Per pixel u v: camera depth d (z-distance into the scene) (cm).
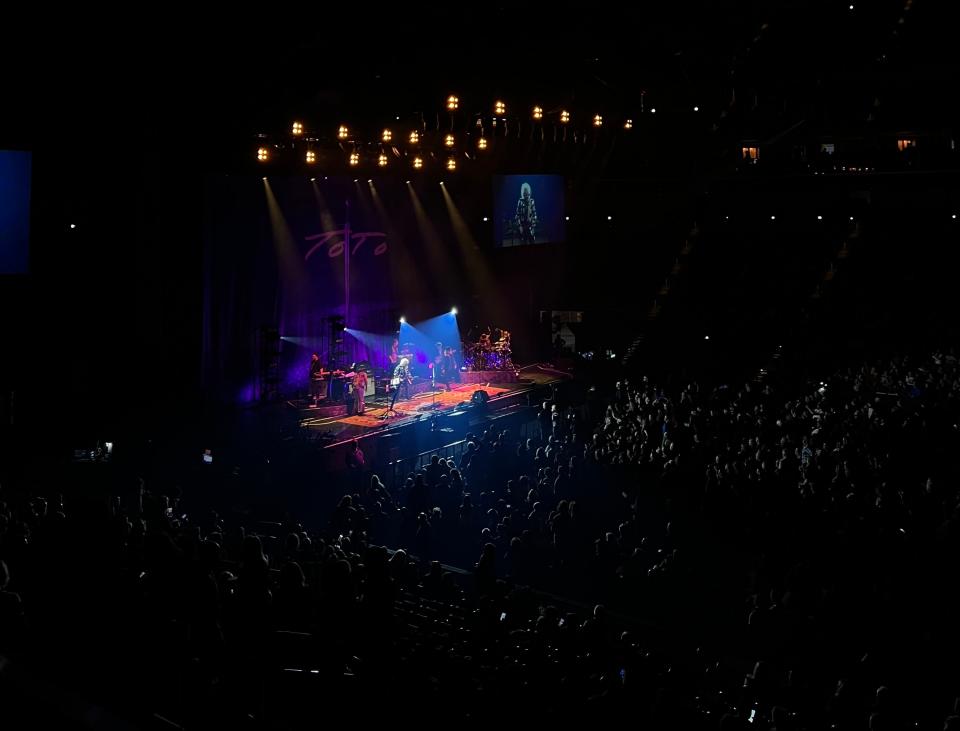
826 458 2123
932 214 4769
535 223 4066
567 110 3853
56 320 2478
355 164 3062
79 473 2319
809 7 4334
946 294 4431
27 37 2309
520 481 2194
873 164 4606
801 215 4862
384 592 881
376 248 3397
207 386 2767
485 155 3650
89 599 739
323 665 793
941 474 2123
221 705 581
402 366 3391
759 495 1900
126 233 2592
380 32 3100
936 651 1320
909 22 4434
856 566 1591
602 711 943
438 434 3042
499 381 3953
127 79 2533
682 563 1634
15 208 2330
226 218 2808
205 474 2406
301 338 3119
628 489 2155
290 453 2527
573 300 4684
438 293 3762
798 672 1331
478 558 1900
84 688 541
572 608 1605
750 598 1578
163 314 2677
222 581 994
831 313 4431
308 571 1305
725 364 4231
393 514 2092
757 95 4569
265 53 2822
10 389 2391
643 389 3566
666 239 4891
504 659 1064
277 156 2883
